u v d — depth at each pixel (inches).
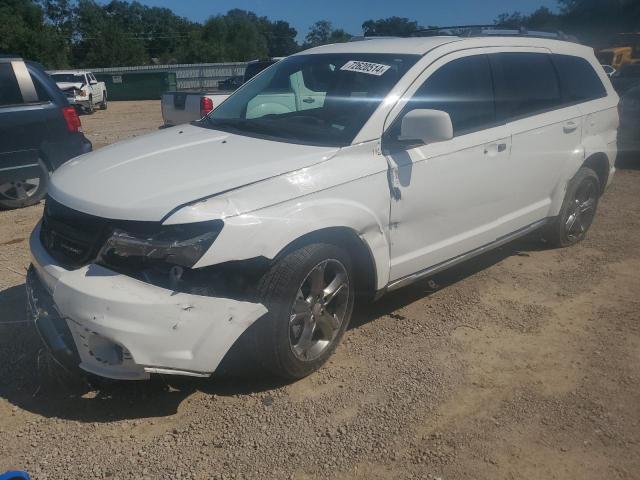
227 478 111.7
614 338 162.1
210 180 129.0
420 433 124.0
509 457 117.6
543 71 203.3
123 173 136.1
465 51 175.3
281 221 126.7
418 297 185.6
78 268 125.4
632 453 118.9
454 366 147.9
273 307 127.6
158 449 118.8
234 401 133.5
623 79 461.4
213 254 118.9
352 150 143.9
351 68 167.9
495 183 180.5
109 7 3348.9
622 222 263.0
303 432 123.9
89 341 120.3
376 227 147.0
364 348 155.3
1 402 131.6
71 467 113.7
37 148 285.1
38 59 2158.0
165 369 119.0
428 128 143.4
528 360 151.3
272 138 153.4
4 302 177.9
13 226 261.6
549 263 214.4
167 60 3129.9
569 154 210.1
